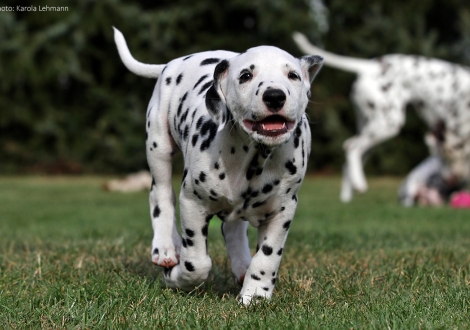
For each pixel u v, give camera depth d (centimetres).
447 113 1395
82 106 2570
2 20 2405
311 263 620
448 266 603
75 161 2550
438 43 2933
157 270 579
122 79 2569
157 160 524
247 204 438
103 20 2416
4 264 605
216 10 2536
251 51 409
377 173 2603
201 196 439
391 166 2550
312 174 2609
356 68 1414
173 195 534
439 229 954
